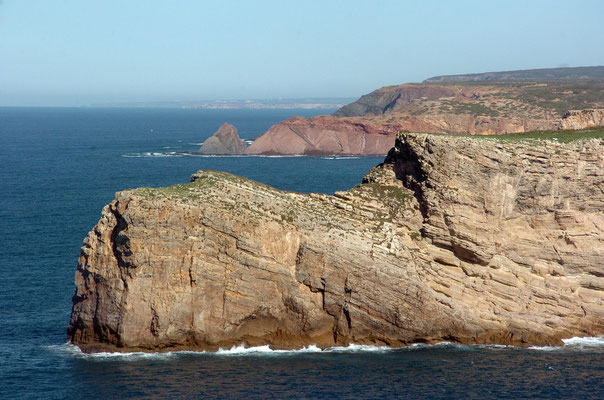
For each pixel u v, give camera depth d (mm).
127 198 53625
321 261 55312
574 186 58688
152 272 52688
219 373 49281
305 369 50500
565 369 51062
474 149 58500
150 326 53125
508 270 58125
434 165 59469
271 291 54781
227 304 53969
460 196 57906
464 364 51844
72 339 55156
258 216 55344
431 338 56594
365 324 55781
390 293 55562
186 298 53219
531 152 58344
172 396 45250
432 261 58125
